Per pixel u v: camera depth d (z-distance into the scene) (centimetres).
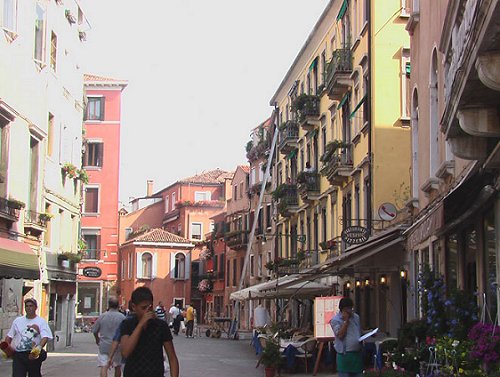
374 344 1927
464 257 1419
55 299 3016
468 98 969
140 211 8681
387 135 2462
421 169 1845
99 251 6081
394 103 2478
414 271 1988
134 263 7244
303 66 3975
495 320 1171
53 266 2977
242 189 6156
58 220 3081
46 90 2716
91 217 6116
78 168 3438
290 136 4091
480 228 1280
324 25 3434
